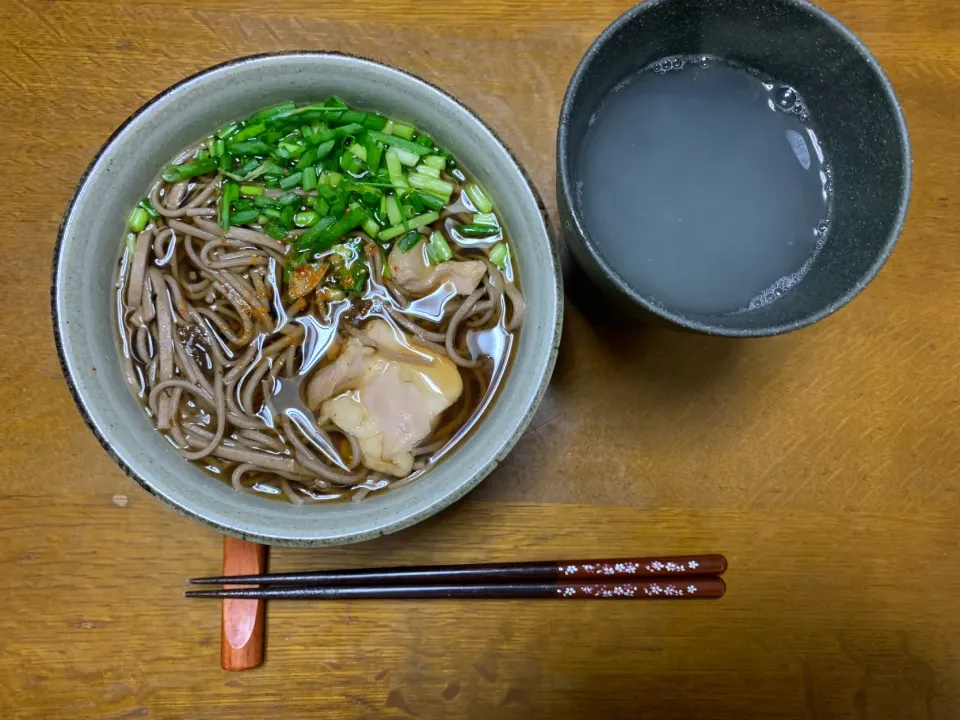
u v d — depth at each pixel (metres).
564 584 0.31
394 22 0.33
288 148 0.30
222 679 0.30
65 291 0.26
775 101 0.28
